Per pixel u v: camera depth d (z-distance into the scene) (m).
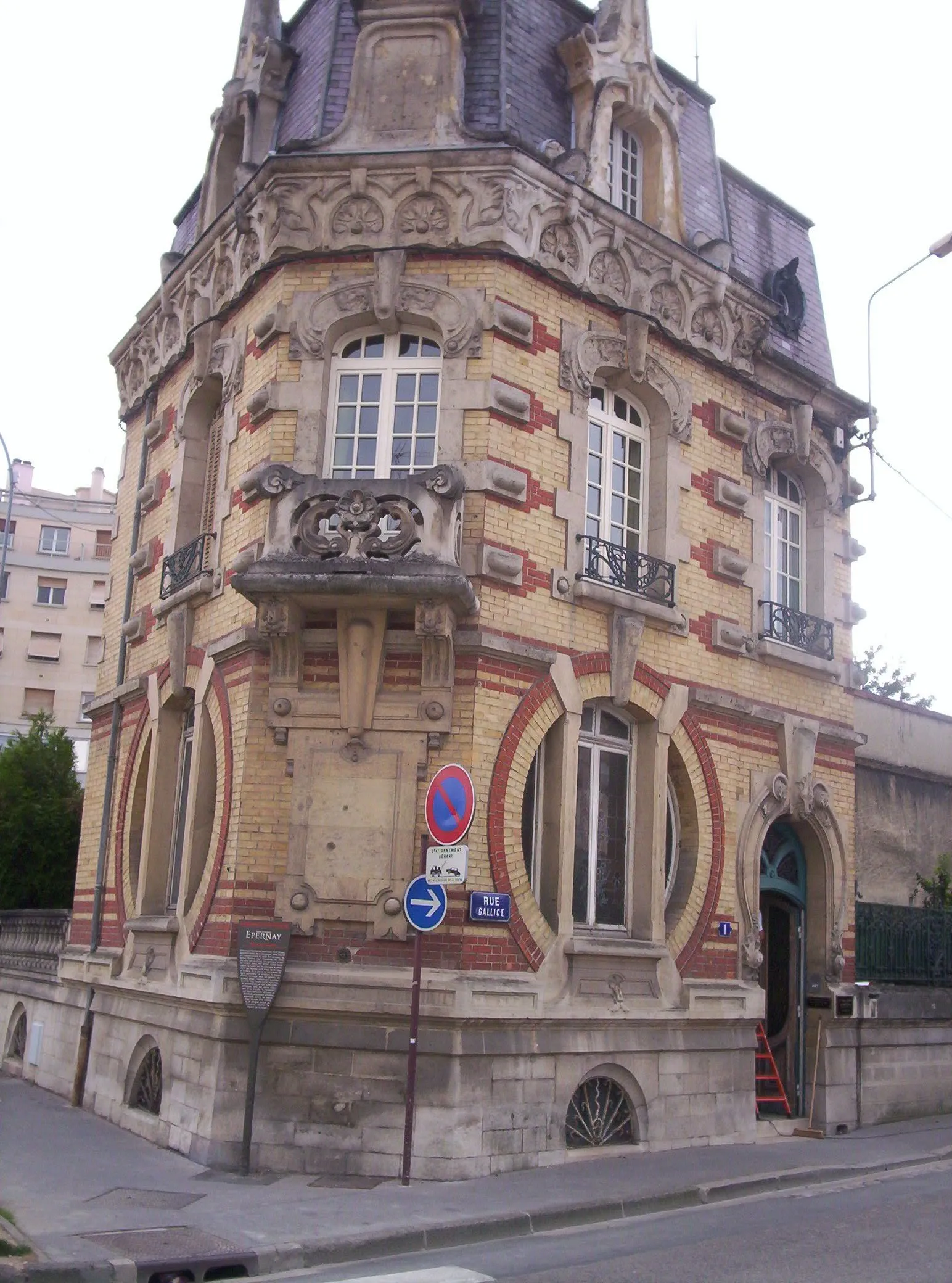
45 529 55.97
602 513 13.96
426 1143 10.98
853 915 16.06
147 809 14.63
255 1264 8.23
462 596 11.47
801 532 16.81
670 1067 13.12
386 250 12.99
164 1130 12.37
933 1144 14.23
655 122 15.14
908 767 20.17
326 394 13.04
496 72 13.99
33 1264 7.68
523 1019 11.62
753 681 15.11
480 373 12.71
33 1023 17.52
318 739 11.97
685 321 14.84
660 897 13.40
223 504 13.80
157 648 15.27
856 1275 8.06
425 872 10.89
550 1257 8.59
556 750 12.79
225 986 11.50
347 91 14.00
